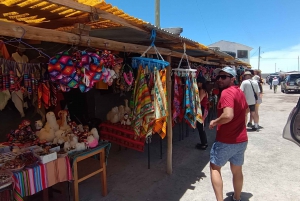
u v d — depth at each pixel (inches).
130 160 193.8
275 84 870.4
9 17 111.5
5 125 203.2
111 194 140.5
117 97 288.8
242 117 115.1
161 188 148.9
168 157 167.8
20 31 80.1
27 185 97.2
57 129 136.6
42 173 102.7
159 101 139.3
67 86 112.8
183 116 205.6
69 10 95.6
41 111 189.9
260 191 144.3
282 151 214.1
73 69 106.0
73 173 119.0
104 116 271.1
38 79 116.1
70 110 227.9
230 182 156.3
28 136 133.0
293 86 818.8
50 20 111.7
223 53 289.1
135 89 145.6
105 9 98.6
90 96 252.1
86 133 138.3
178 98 200.2
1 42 106.5
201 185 153.2
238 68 522.0
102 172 137.1
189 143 240.7
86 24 113.6
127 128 181.6
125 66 168.1
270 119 358.9
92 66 112.9
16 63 104.6
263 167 179.5
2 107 166.1
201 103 215.0
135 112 144.6
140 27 125.6
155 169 176.6
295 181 156.7
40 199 128.3
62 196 134.5
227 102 109.3
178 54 180.5
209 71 352.5
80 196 137.6
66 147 122.6
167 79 163.5
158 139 251.9
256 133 276.2
